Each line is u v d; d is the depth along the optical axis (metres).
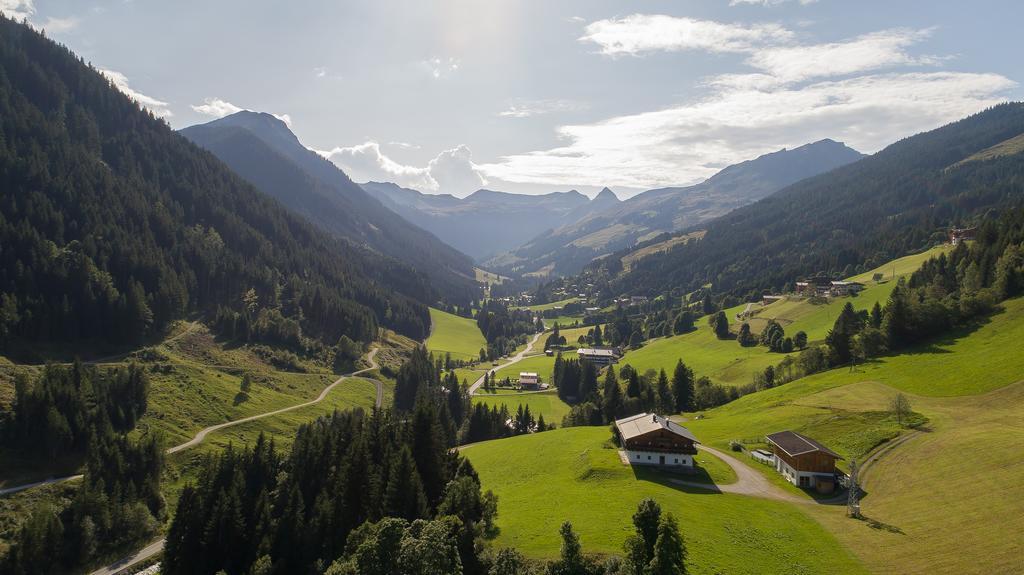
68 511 103.94
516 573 60.38
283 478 109.81
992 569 60.00
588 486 90.19
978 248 190.75
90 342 166.50
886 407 114.25
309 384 198.75
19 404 118.62
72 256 178.38
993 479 78.56
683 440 98.31
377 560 59.47
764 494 87.31
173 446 133.75
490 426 162.38
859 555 66.12
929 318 148.00
